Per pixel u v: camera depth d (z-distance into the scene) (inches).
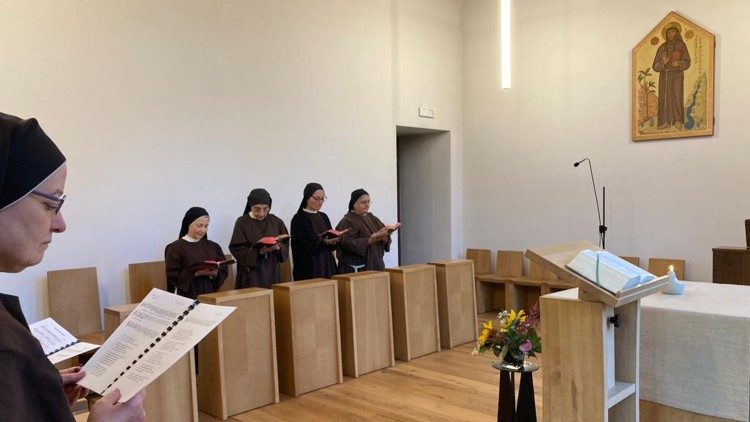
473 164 293.6
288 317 149.6
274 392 143.7
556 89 260.1
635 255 236.1
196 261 160.9
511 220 278.2
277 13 222.5
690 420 77.2
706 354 75.1
